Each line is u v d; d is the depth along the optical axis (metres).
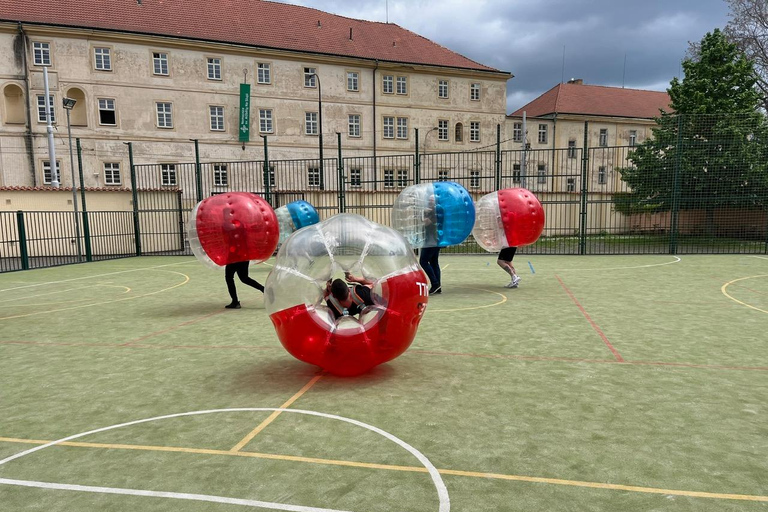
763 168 19.86
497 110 41.59
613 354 5.25
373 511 2.45
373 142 38.28
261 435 3.38
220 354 5.57
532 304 8.27
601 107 44.50
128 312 8.30
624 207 24.36
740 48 28.02
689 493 2.59
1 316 8.20
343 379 4.57
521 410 3.75
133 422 3.68
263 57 35.31
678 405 3.81
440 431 3.39
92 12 32.28
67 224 20.31
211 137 34.41
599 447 3.12
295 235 4.69
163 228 21.78
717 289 9.57
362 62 37.44
